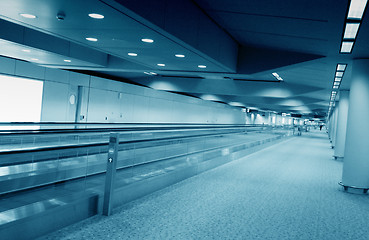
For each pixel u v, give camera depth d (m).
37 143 8.27
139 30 5.88
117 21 5.41
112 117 16.23
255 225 4.88
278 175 9.49
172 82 18.89
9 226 3.50
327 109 35.47
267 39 8.10
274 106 36.91
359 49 6.99
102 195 4.98
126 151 6.50
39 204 4.16
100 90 15.25
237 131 13.95
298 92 16.31
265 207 5.92
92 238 3.96
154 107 20.16
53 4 4.81
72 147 4.96
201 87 18.17
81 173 5.95
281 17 5.91
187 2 6.29
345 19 5.13
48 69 12.33
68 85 13.34
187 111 24.80
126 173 6.30
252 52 10.00
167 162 7.68
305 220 5.29
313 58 8.57
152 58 9.12
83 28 6.18
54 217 4.11
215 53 8.05
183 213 5.24
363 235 4.73
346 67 9.45
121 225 4.49
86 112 14.45
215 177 8.59
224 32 8.55
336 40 6.54
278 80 16.36
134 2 4.65
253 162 12.02
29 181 5.31
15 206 4.69
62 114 13.13
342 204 6.54
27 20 5.85
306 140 31.70
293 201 6.51
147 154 7.20
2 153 3.89
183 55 8.12
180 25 6.10
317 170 11.08
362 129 7.81
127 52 8.43
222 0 5.82
